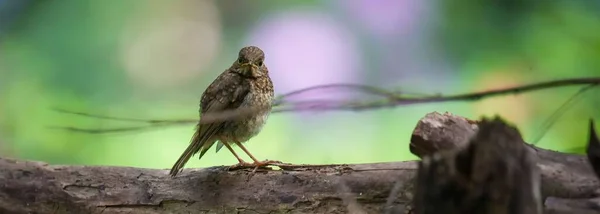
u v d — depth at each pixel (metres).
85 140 11.56
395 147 11.14
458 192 5.05
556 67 10.87
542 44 11.15
